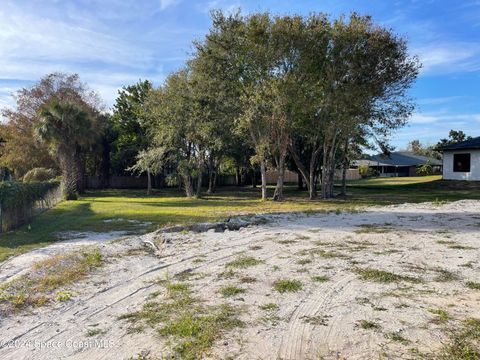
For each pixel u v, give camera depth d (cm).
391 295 446
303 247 723
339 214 1223
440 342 328
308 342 337
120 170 3884
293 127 1994
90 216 1424
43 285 513
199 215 1393
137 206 1827
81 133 2362
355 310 405
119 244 801
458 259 605
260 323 379
